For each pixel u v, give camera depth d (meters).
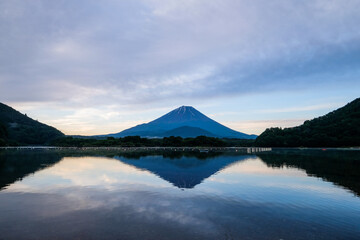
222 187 22.81
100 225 12.61
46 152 88.56
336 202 17.75
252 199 18.39
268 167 39.69
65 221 13.19
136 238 10.99
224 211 15.30
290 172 33.56
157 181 25.80
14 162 46.62
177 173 32.00
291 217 14.28
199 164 44.34
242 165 42.91
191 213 14.82
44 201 17.38
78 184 23.86
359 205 16.97
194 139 167.25
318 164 44.75
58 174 30.52
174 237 11.16
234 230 12.12
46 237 11.05
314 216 14.51
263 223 13.20
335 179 27.73
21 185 23.25
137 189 21.59
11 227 12.25
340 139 143.75
